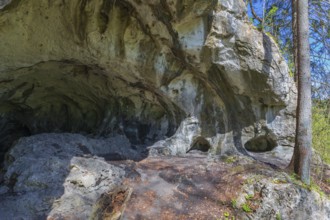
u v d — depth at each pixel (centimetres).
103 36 461
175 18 427
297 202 400
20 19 392
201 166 500
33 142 462
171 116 618
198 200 409
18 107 664
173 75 548
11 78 529
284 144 592
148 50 503
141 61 505
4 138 723
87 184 397
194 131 597
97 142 535
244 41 491
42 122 711
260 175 442
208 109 595
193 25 452
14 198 357
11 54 448
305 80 464
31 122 704
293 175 450
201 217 377
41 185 377
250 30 499
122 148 555
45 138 479
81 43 459
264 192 403
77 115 720
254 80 530
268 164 513
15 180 392
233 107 578
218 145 577
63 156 435
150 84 552
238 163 506
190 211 387
